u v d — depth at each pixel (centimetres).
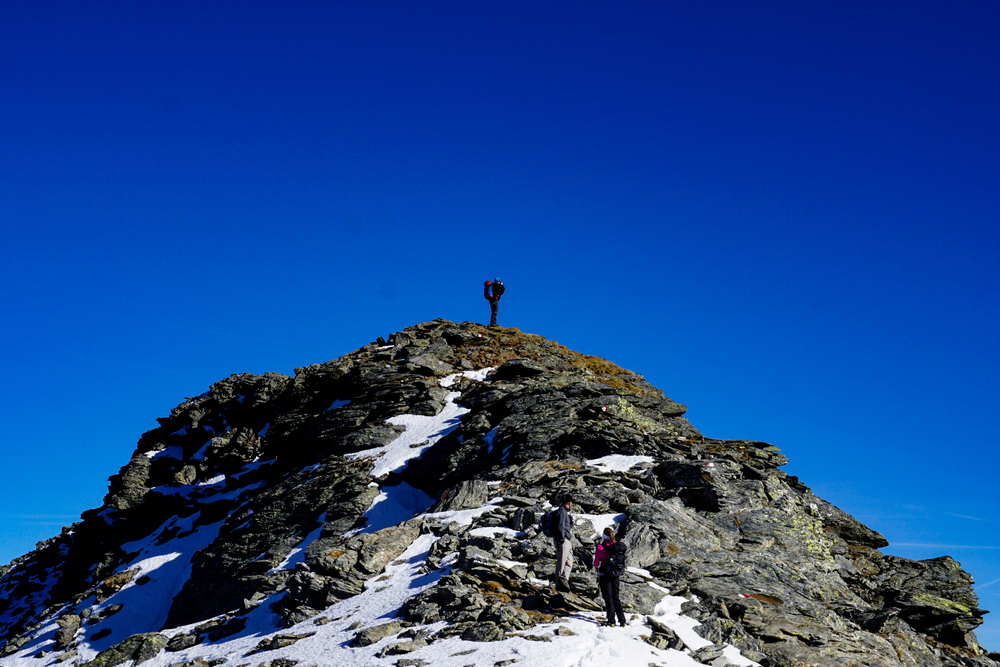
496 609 1753
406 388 4141
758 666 1667
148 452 5225
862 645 1961
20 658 3089
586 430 3002
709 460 2686
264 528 3241
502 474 2791
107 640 3144
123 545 4334
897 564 2628
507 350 4938
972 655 2269
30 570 4994
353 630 1909
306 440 4253
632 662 1480
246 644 2109
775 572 2194
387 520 2923
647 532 2152
